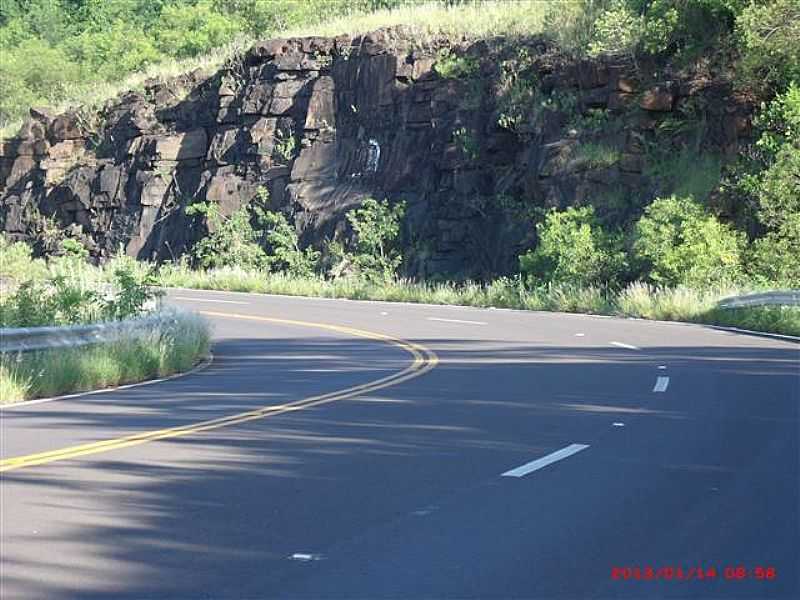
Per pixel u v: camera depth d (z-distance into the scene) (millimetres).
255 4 90562
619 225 47188
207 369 24766
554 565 9039
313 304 47031
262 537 9773
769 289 39781
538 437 15000
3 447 14133
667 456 13688
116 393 20391
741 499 11406
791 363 24594
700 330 34594
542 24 56281
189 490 11617
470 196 53906
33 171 78812
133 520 10312
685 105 47875
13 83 96125
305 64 64500
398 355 27156
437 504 11094
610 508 10977
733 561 9195
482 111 54812
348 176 60094
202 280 59094
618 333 33375
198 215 65125
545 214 49219
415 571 8836
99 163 74250
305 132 62656
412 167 57062
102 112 77812
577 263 45438
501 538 9836
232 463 13102
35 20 118750
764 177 43094
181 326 26625
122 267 45094
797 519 10602
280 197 62344
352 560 9117
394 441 14648
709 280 42188
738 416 16891
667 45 48969
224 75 69625
